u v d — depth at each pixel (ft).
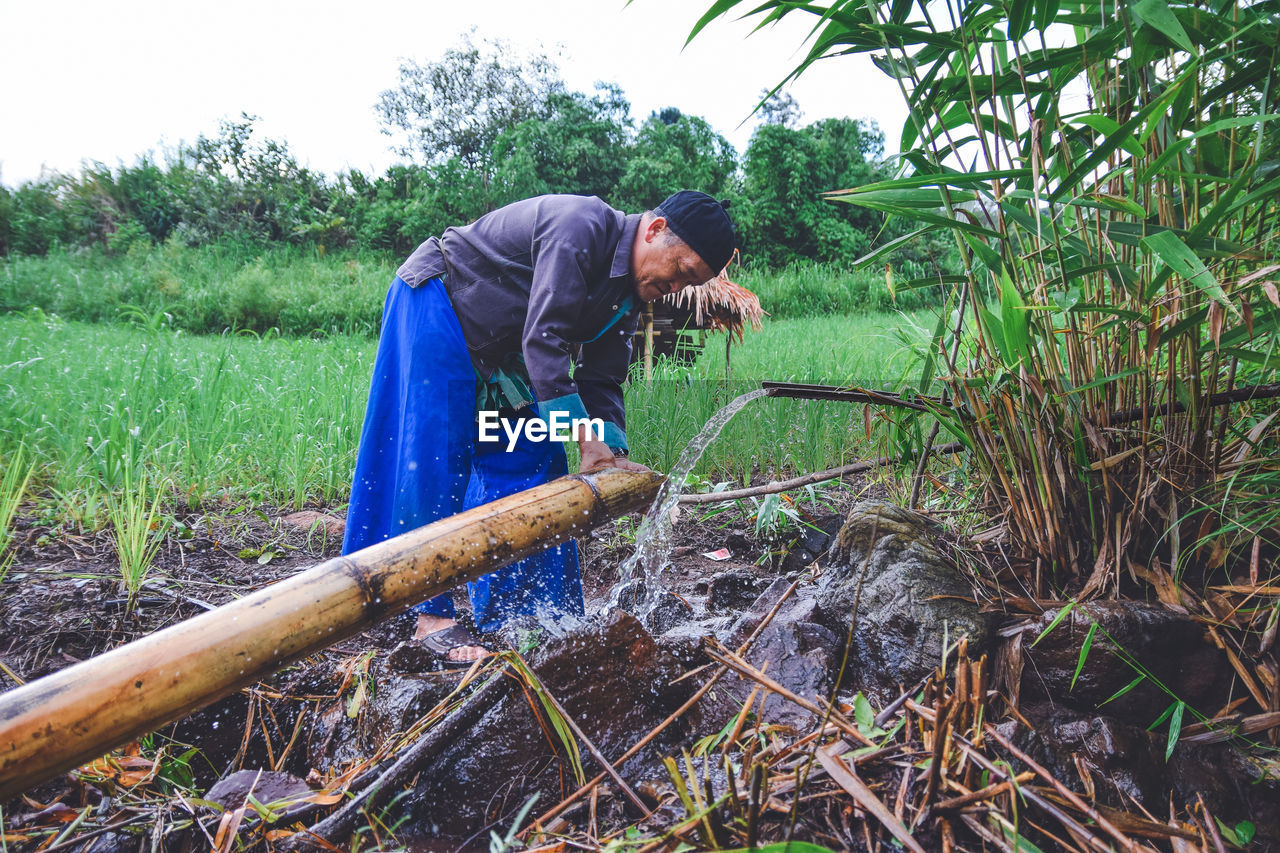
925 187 6.24
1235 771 5.49
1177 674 5.91
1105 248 6.22
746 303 19.40
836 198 6.16
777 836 4.67
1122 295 6.22
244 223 77.05
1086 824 4.86
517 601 8.23
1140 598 6.29
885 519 7.27
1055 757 5.37
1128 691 5.80
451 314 7.68
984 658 5.86
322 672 7.49
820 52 6.32
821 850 4.45
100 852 5.11
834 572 7.50
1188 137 5.00
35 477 11.78
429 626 7.66
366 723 6.65
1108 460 6.13
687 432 14.01
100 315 47.50
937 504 8.30
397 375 7.94
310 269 65.31
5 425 12.60
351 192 87.15
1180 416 6.24
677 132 91.86
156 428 12.74
